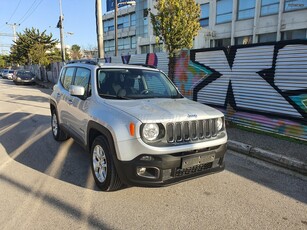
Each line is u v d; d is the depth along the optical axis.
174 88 5.07
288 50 6.40
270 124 7.03
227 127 7.63
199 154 3.54
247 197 3.88
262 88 7.13
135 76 4.80
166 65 10.98
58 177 4.40
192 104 4.13
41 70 35.34
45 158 5.29
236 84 7.87
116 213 3.38
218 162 3.88
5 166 4.87
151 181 3.35
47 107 12.37
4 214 3.32
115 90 4.40
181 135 3.47
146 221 3.23
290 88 6.47
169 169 3.37
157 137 3.36
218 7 27.86
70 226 3.10
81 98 4.61
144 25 40.41
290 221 3.29
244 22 25.67
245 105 7.66
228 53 7.98
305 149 5.68
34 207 3.48
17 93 19.14
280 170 4.97
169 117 3.41
